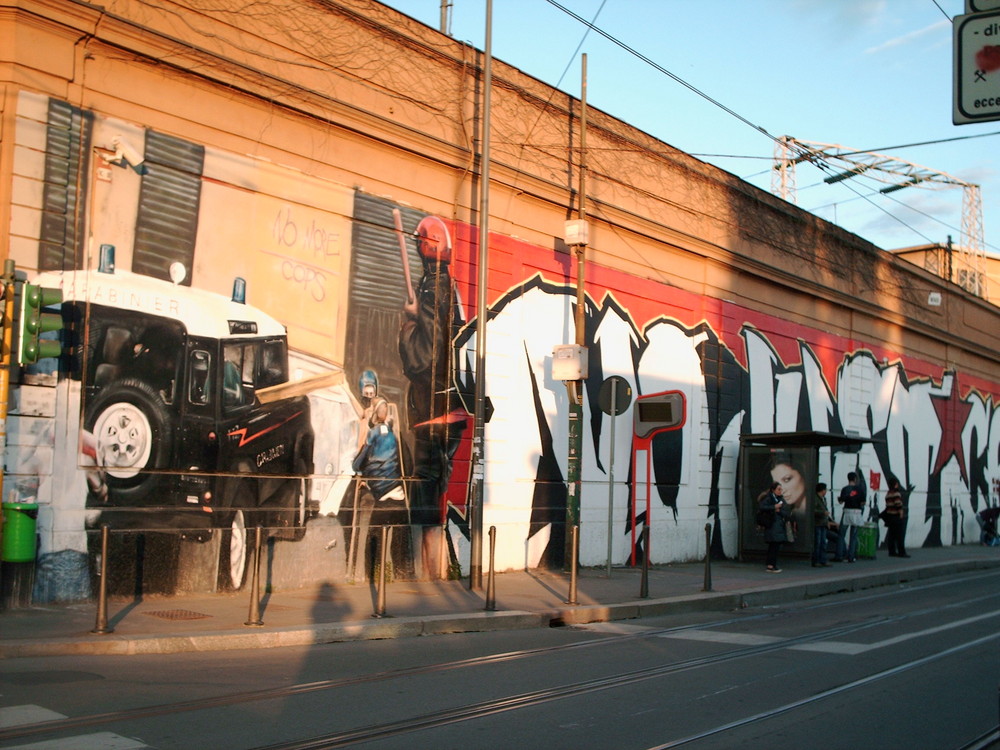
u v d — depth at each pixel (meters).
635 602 14.29
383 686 8.57
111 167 12.17
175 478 12.66
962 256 47.00
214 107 13.29
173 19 12.71
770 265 24.89
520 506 17.67
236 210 13.52
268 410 13.79
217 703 7.69
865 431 29.44
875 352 30.27
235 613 11.59
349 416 14.86
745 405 24.00
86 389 11.84
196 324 12.99
